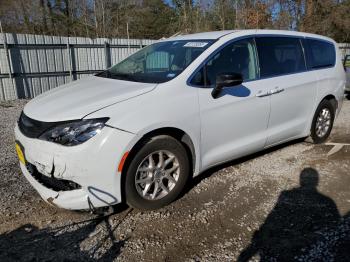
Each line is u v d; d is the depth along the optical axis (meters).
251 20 21.58
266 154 4.91
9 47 11.62
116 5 23.84
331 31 24.48
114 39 14.11
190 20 21.80
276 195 3.68
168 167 3.38
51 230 3.03
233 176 4.14
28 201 3.51
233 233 3.00
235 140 3.91
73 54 13.23
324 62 5.20
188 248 2.80
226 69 3.80
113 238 2.92
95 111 2.93
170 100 3.25
